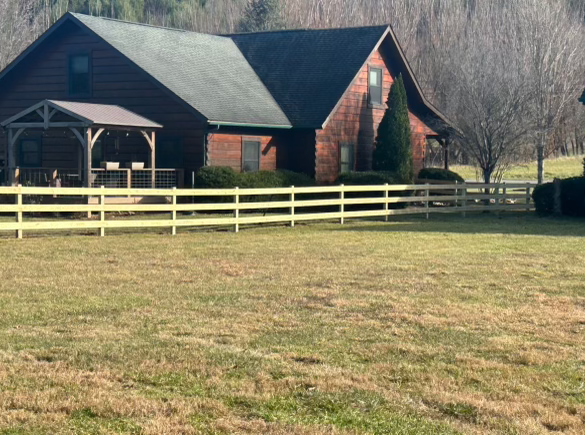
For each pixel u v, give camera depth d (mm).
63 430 6988
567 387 8422
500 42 57031
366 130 36562
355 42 36906
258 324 10969
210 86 32719
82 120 27375
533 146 47375
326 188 25750
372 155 36906
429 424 7273
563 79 54281
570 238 22031
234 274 15211
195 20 90562
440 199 29828
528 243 20688
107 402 7633
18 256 17031
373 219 28406
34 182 29906
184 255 17719
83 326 10742
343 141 35250
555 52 51938
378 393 8078
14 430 6977
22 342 9844
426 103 38688
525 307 12297
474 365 9109
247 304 12328
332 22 79562
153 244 19594
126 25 34250
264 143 33188
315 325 10977
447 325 11094
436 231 23812
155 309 11867
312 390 8141
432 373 8812
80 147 30406
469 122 36250
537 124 42938
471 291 13617
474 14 78438
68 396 7828
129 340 9992
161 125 30109
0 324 10812
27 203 27594
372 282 14414
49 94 33438
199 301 12523
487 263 16938
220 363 9023
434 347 9891
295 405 7734
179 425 7121
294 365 9047
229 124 30469
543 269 16109
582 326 11109
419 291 13586
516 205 31469
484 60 43938
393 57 37875
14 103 34188
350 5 82062
